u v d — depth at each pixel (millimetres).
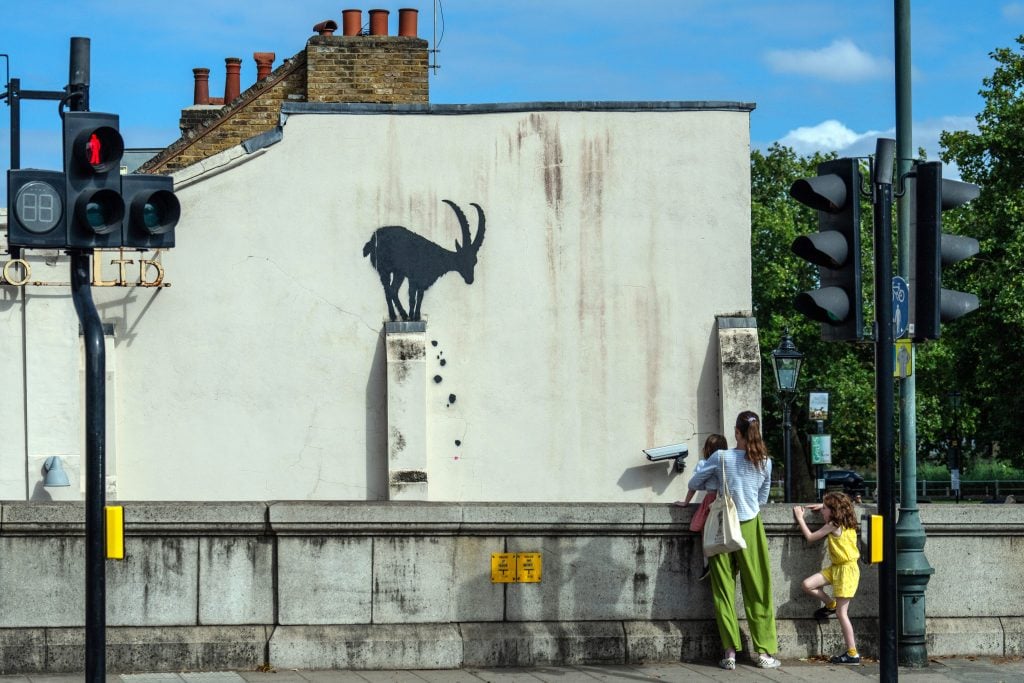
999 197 44562
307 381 17312
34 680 9281
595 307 17641
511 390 17531
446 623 10062
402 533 10023
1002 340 44562
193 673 9602
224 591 9859
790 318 53719
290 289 17328
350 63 21859
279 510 9820
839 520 10242
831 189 7855
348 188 17469
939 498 57312
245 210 17312
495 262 17578
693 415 17641
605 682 9500
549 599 10203
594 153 17688
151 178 7406
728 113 17797
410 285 17469
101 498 7098
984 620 10828
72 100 7426
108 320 16938
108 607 9734
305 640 9820
